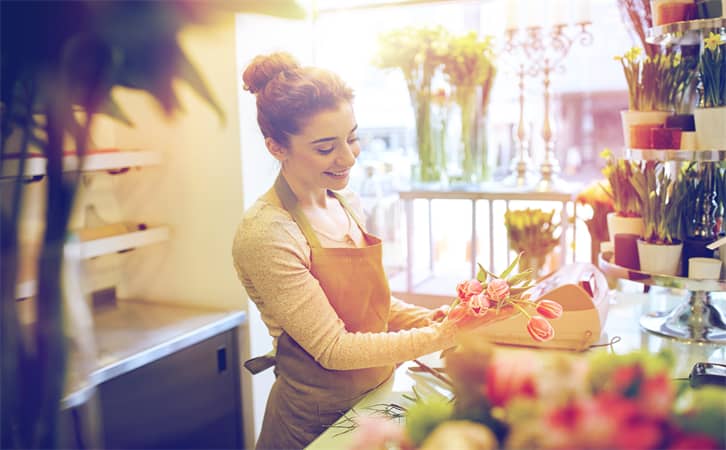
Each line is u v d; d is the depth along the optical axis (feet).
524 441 1.88
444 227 9.11
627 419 1.81
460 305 4.60
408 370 4.48
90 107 2.19
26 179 2.27
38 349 2.30
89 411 2.44
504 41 8.32
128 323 6.76
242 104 7.05
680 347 5.26
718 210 5.48
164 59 2.10
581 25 7.91
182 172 7.40
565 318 4.70
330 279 4.88
